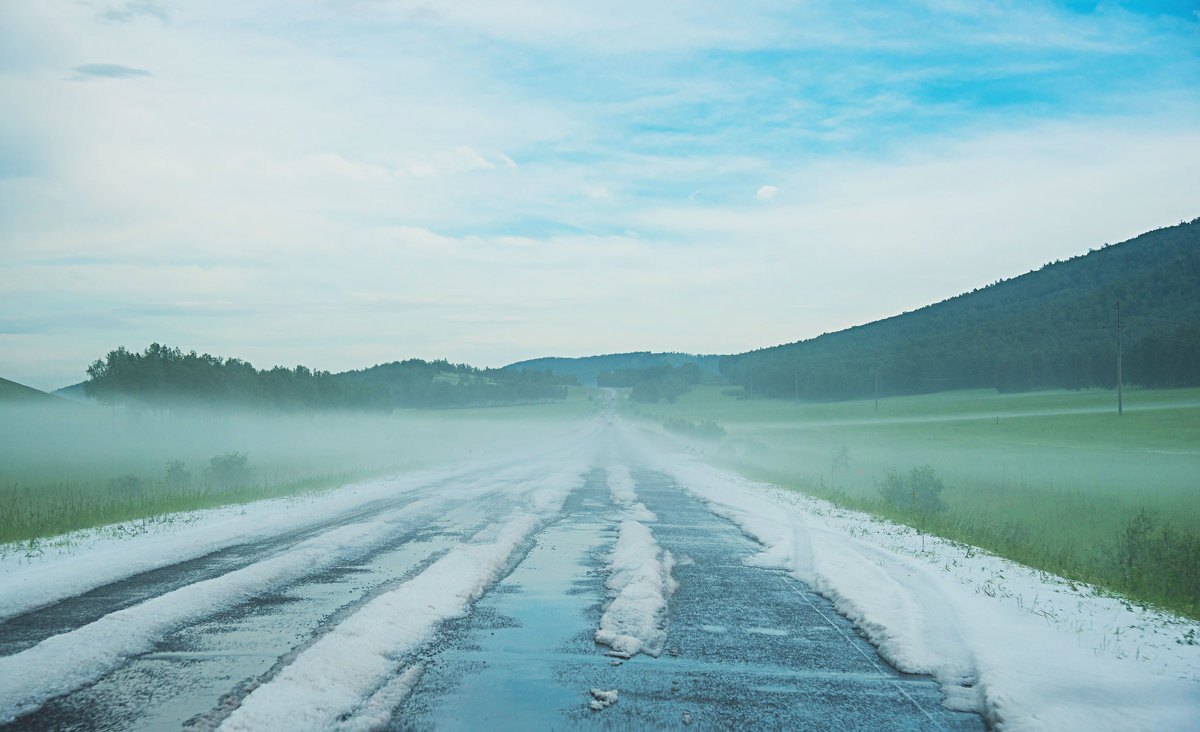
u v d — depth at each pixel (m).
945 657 6.32
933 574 9.44
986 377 144.00
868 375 154.88
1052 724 4.87
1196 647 6.59
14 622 6.91
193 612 7.27
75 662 5.70
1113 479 28.34
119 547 10.77
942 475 29.42
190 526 13.14
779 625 7.47
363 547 11.25
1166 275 163.38
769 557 11.05
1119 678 5.72
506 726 4.84
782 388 179.62
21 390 93.38
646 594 8.27
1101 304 163.12
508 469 30.47
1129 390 108.69
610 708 5.20
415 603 7.68
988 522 15.40
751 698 5.46
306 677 5.38
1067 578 9.61
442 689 5.50
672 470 30.22
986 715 5.19
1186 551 10.05
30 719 4.72
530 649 6.50
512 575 9.68
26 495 20.89
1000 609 7.77
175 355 64.12
